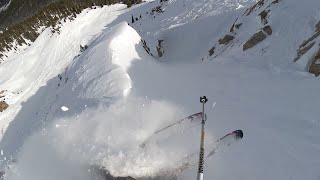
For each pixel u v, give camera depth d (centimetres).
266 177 603
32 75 2395
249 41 1232
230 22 1681
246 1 1839
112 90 997
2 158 1005
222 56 1305
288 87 931
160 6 2575
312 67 974
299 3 1203
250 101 892
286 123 758
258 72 1082
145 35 2106
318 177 580
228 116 827
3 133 1639
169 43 1844
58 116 1042
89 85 1108
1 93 2200
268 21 1242
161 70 1330
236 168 636
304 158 632
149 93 1002
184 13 2178
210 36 1688
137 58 1333
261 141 700
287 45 1120
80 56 1509
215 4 2020
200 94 999
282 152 658
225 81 1079
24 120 1688
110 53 1264
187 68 1322
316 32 1059
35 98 1919
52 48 2636
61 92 1361
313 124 734
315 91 870
